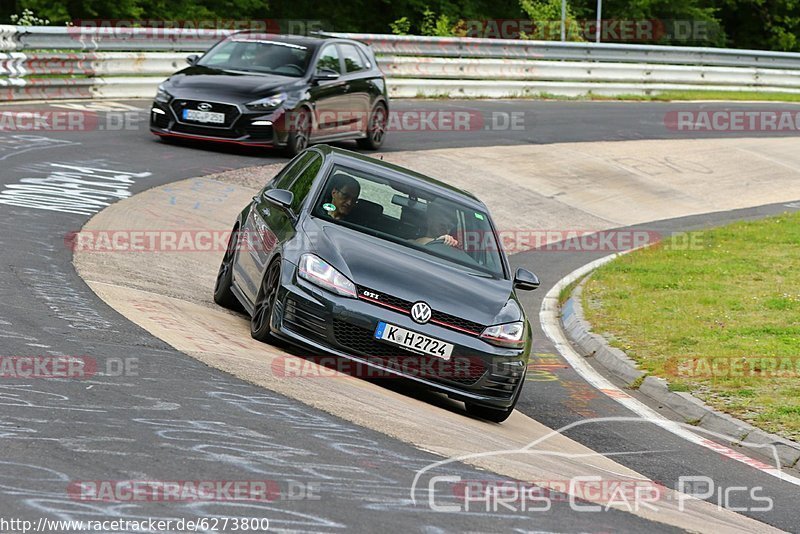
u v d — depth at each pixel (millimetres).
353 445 20891
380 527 16297
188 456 18359
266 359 26969
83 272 34406
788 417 30516
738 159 86875
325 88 65125
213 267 41250
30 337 25047
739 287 48812
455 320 27422
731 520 21562
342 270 27609
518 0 163375
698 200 75938
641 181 77250
